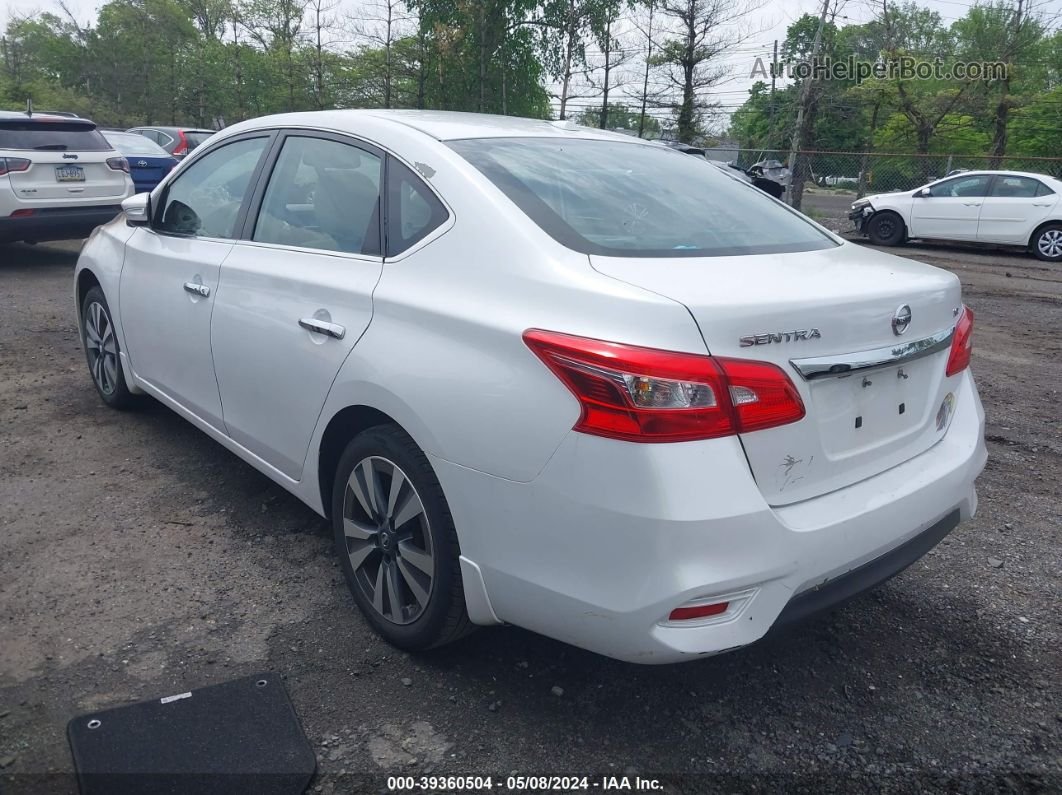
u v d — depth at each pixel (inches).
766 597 87.5
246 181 145.9
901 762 97.6
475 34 919.7
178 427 192.2
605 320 87.0
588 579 87.4
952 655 117.6
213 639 115.6
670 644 84.4
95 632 116.2
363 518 116.7
